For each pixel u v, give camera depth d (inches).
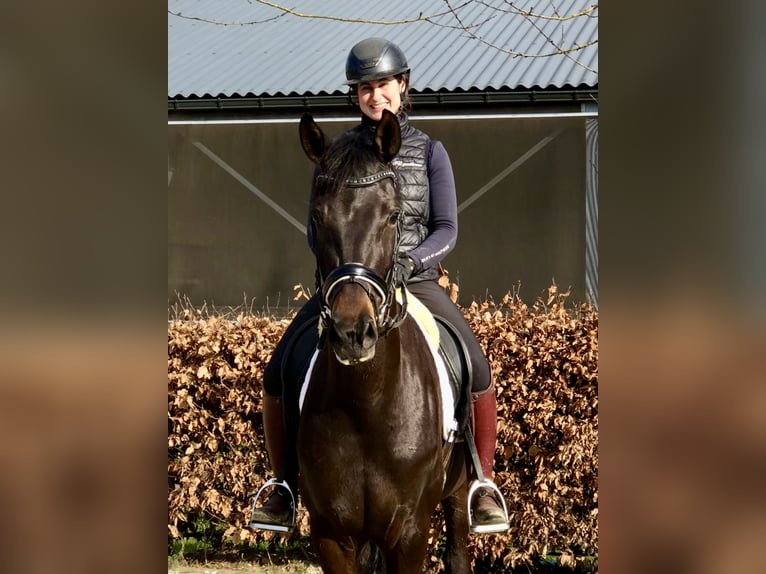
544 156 504.1
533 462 208.1
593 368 203.3
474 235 510.6
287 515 132.3
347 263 105.3
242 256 549.0
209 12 586.6
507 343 206.1
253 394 218.4
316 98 450.9
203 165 553.3
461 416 133.6
